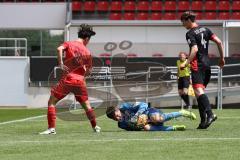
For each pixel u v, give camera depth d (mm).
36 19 92375
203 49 36250
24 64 78562
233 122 43281
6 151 26906
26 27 92188
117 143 29344
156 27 91875
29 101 78500
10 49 81625
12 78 78688
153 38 91750
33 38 91875
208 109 36312
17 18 92375
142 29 92125
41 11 92312
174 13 99250
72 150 27000
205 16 98812
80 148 27641
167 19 98438
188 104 60125
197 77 36156
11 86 78625
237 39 89875
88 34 35531
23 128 40562
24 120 48938
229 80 75312
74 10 99000
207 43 36406
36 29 92188
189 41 35906
